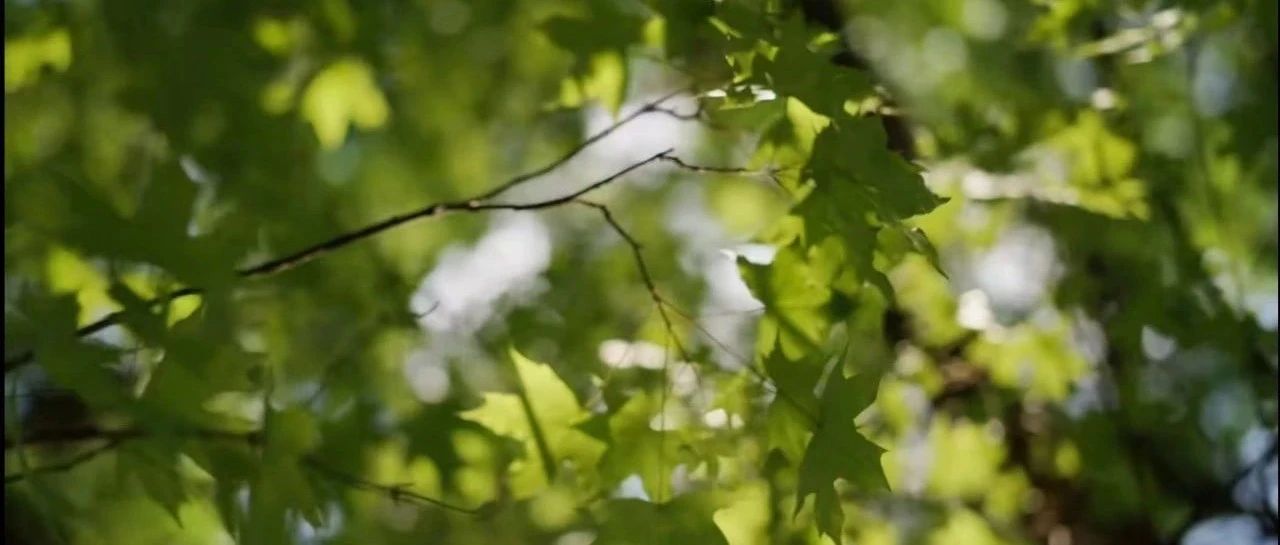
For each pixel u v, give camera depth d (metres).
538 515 5.66
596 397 4.33
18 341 3.11
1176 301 6.23
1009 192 5.28
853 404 3.48
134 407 3.13
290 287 6.00
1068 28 5.50
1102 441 6.28
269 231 6.11
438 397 6.27
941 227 5.62
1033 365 6.13
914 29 7.39
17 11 5.36
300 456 3.71
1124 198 5.42
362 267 6.52
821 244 3.66
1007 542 5.98
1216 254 6.46
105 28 5.91
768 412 3.71
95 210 3.25
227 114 6.20
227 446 3.53
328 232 6.42
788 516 4.36
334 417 5.54
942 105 6.97
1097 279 6.35
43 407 4.30
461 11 7.65
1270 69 6.65
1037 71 6.87
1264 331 6.35
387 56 7.18
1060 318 6.30
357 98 6.28
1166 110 6.59
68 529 4.12
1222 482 6.48
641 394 4.12
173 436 3.19
